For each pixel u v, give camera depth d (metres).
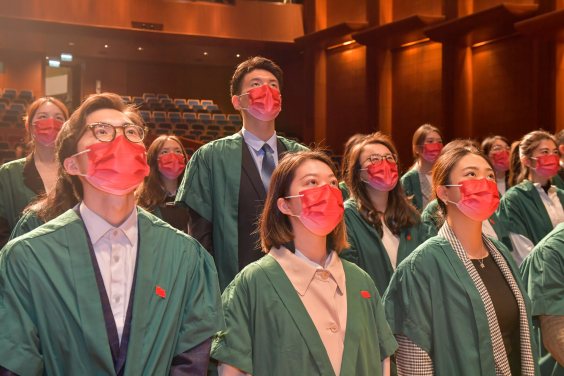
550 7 9.50
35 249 1.19
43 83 15.84
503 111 10.85
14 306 1.17
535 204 3.49
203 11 14.62
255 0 15.06
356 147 2.74
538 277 2.03
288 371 1.36
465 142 2.72
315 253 1.52
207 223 2.36
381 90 12.91
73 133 1.29
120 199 1.28
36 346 1.17
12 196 2.49
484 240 1.94
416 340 1.74
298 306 1.42
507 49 10.78
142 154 1.29
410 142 12.65
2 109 13.28
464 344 1.70
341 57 14.05
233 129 13.59
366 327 1.47
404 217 2.65
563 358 1.94
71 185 1.41
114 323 1.20
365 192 2.67
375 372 1.44
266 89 2.34
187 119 14.13
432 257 1.82
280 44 14.88
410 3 12.38
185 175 2.44
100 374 1.16
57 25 13.47
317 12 14.27
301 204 1.47
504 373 1.70
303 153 1.57
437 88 12.09
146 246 1.28
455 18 10.99
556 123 9.86
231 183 2.32
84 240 1.23
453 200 1.88
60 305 1.18
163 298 1.26
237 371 1.39
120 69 16.50
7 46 15.12
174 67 16.95
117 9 14.08
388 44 12.66
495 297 1.80
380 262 2.54
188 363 1.27
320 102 14.30
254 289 1.45
